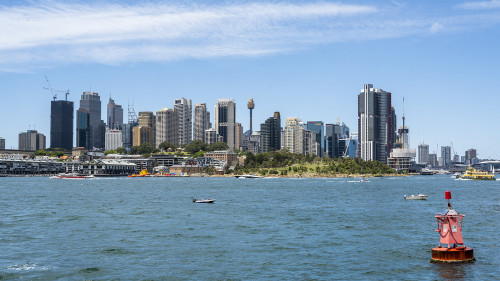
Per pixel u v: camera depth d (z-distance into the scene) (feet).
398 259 239.71
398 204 599.16
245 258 250.16
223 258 250.78
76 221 405.39
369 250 265.95
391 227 361.51
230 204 602.85
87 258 251.19
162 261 244.01
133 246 284.41
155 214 468.34
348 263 234.79
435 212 483.10
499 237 299.38
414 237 309.63
